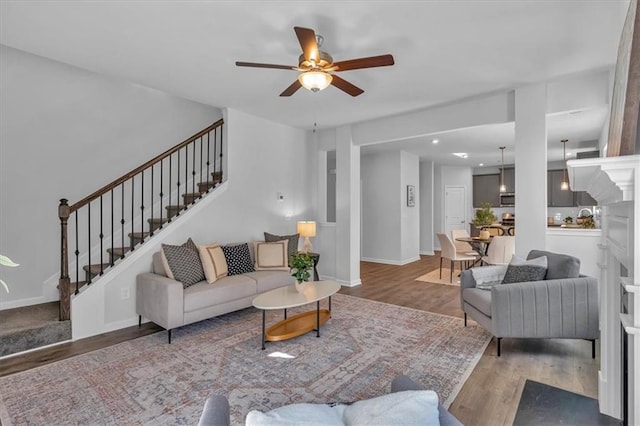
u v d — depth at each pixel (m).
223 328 3.57
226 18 2.46
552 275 3.00
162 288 3.25
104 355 2.91
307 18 2.46
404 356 2.86
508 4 2.29
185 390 2.35
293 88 2.96
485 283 3.51
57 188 4.03
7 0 2.22
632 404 1.46
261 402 2.20
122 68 3.33
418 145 6.93
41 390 2.35
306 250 5.21
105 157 4.46
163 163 5.10
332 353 2.93
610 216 1.91
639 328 1.16
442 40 2.77
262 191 5.18
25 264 3.78
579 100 3.54
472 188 10.01
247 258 4.41
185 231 4.20
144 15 2.41
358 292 5.09
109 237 4.48
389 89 3.88
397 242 7.64
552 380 2.47
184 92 4.02
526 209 3.78
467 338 3.25
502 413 2.09
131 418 2.04
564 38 2.74
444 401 2.21
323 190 6.07
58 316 3.37
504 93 4.01
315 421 0.83
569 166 1.48
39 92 3.90
